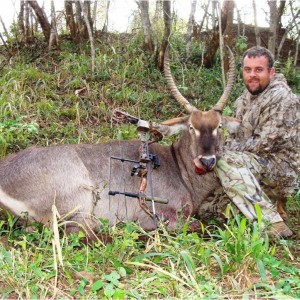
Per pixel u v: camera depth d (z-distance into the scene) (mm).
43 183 1822
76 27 4180
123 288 1384
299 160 2045
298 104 1974
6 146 2492
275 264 1521
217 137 1933
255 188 1838
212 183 2031
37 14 4059
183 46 4145
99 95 3379
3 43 4066
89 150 1935
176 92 2102
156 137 1982
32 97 3260
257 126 1996
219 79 3627
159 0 4348
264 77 1969
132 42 4145
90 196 1840
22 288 1372
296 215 2270
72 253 1603
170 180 1998
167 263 1588
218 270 1564
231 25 3621
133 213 1935
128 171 1949
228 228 1614
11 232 1734
